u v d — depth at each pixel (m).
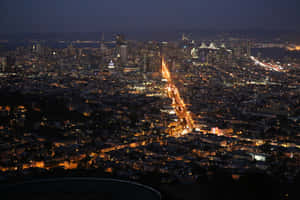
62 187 157.50
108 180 169.62
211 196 168.75
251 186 165.50
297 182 189.62
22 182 166.12
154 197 159.25
